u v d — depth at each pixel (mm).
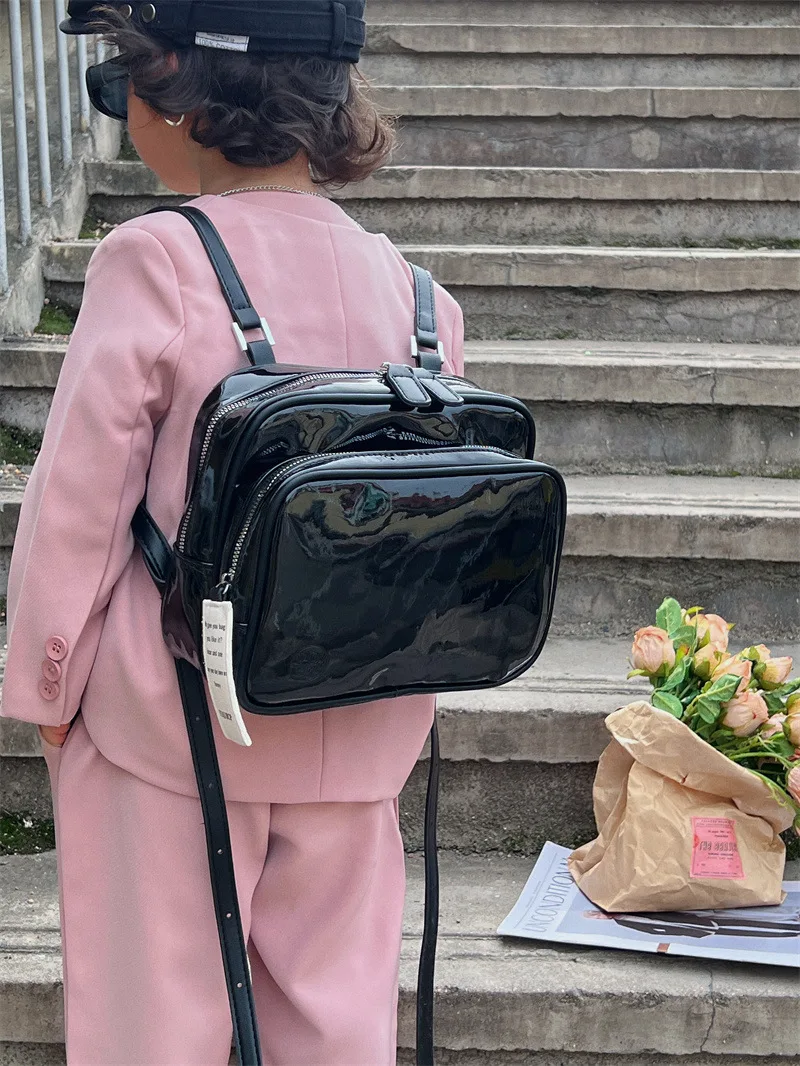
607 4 4234
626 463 2516
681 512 2162
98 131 3238
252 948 1150
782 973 1507
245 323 1010
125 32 1017
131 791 1046
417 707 1143
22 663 1018
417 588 982
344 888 1120
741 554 2156
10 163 2969
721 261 2799
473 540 1005
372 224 3131
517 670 1098
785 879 1720
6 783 1811
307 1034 1099
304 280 1069
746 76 3867
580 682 1918
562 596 2197
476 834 1844
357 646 963
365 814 1116
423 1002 1276
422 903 1681
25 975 1461
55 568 989
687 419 2500
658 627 1706
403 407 1010
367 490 938
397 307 1135
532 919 1607
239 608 925
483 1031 1472
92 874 1077
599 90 3449
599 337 2855
